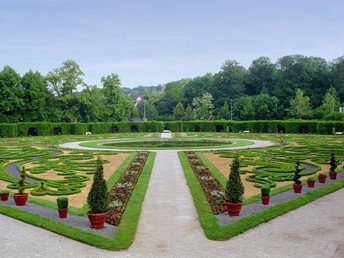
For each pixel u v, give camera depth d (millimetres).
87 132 81500
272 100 106625
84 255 11266
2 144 50219
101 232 13266
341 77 108625
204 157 33000
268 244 11930
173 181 22547
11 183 22734
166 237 12688
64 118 89562
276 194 18734
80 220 14773
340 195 18609
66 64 88562
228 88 126188
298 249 11484
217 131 90062
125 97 108188
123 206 16406
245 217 14562
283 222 14164
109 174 25094
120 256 11172
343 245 11773
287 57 113812
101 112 98000
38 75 86688
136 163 29141
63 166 28016
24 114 83688
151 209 16250
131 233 12977
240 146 44219
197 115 123000
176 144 49875
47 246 11992
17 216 15055
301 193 18797
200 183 21359
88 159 32750
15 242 12297
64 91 88438
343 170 25906
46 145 48531
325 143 46031
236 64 129125
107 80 102250
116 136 71375
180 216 15133
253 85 127625
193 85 145125
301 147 40500
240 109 112875
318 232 12992
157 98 172250
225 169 26625
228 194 14969
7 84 80188
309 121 73375
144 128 90875
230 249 11539
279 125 78438
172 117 133375
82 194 19656
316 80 112500
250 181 22406
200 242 12172
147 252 11422
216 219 14469
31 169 26781
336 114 72750
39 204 17281
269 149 38938
